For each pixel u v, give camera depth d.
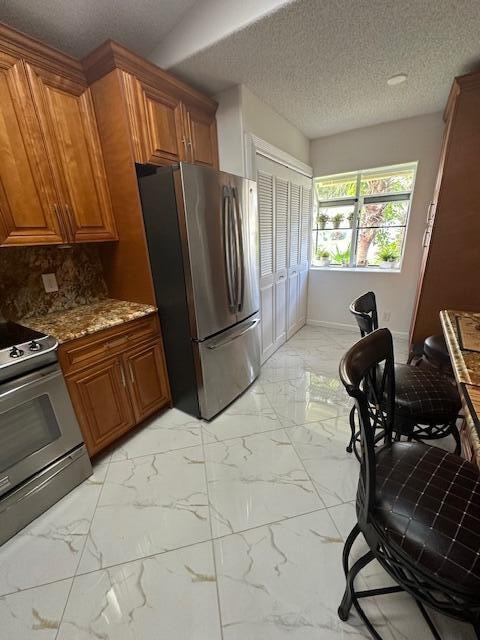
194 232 1.72
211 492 1.53
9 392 1.28
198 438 1.93
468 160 2.09
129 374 1.86
